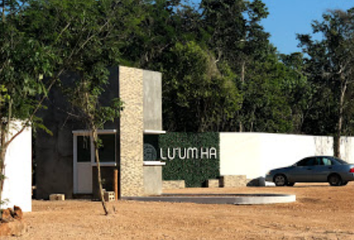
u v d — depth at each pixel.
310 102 60.78
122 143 25.47
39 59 12.76
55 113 26.67
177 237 13.60
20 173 18.97
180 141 36.09
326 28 54.47
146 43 52.50
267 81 57.03
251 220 17.12
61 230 14.23
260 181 38.66
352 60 53.88
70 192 26.30
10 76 12.59
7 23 13.48
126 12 50.53
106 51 17.06
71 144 26.36
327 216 18.62
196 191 31.16
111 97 25.53
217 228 15.25
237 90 49.84
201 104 48.31
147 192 26.77
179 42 52.59
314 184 37.81
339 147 49.94
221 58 57.41
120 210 19.19
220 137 37.72
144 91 26.97
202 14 58.12
